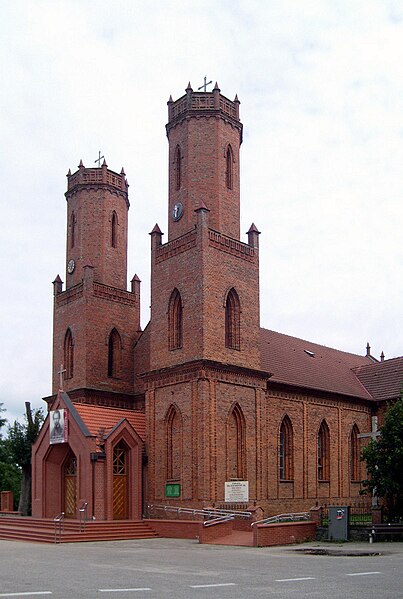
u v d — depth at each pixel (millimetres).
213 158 47906
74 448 44312
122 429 44750
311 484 52000
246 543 35406
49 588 18750
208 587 19078
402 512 40781
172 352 46125
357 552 30359
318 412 54094
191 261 45719
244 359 46656
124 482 45094
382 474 40844
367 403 59750
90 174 58219
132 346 57281
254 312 48250
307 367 57438
